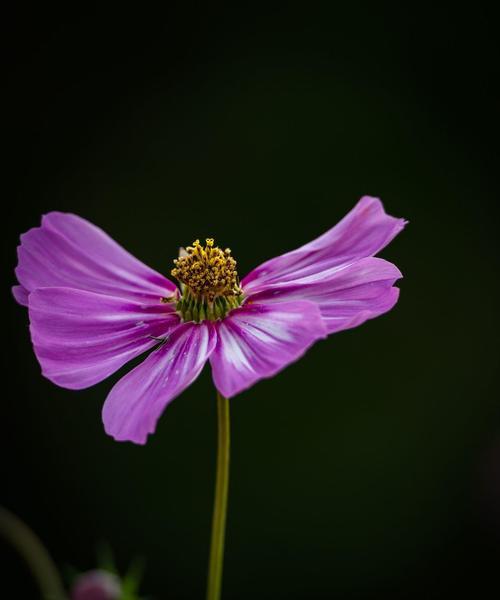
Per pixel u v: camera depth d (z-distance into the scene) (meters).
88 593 0.41
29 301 0.39
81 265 0.40
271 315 0.38
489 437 0.64
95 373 0.38
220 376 0.37
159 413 0.36
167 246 0.66
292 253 0.40
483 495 0.62
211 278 0.39
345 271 0.39
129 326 0.39
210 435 0.61
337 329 0.37
